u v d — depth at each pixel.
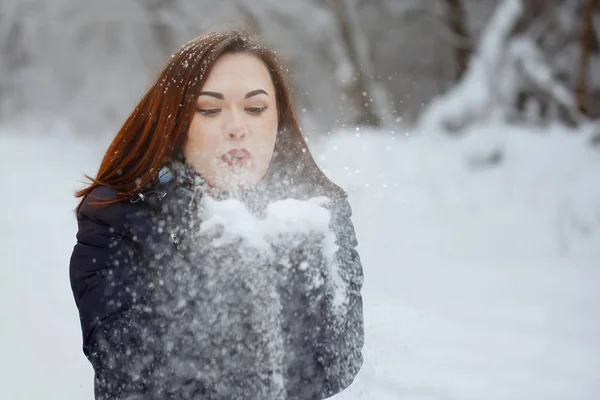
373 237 7.61
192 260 1.66
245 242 1.60
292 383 1.69
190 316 1.65
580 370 4.32
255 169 1.74
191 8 15.72
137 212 1.71
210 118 1.72
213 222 1.59
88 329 1.66
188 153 1.74
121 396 1.62
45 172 14.60
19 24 17.80
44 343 4.29
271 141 1.76
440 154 9.59
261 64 1.78
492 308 5.75
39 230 8.97
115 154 1.82
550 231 8.38
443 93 18.00
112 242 1.71
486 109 11.03
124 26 17.52
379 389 3.65
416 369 4.04
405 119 15.05
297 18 14.98
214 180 1.73
